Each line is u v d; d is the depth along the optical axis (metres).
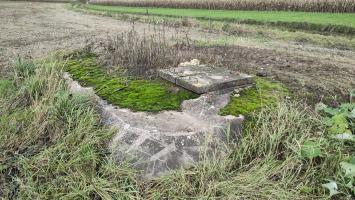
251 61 6.87
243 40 11.13
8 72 6.58
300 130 4.09
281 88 5.07
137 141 3.88
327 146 3.85
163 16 20.89
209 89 4.64
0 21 18.12
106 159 3.87
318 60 7.26
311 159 3.64
